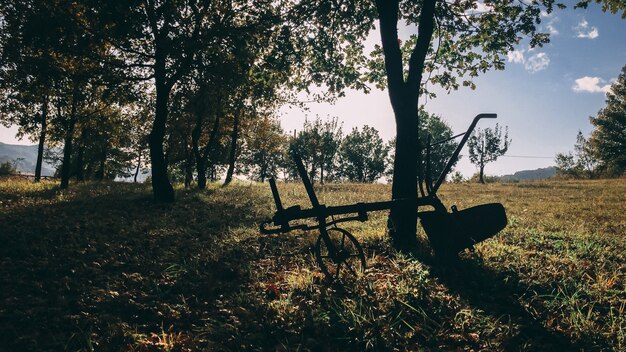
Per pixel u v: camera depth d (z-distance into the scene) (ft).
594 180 119.75
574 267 21.20
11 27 47.01
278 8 40.16
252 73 45.11
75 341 14.17
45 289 18.51
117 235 29.91
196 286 20.10
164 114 51.78
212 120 81.51
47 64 47.16
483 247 24.94
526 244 26.86
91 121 70.69
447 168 22.15
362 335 14.62
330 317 15.89
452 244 21.76
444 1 36.14
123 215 39.86
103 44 48.80
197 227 35.65
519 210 49.08
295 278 20.33
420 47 27.30
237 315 16.84
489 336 14.53
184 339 14.52
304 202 54.49
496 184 116.57
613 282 18.71
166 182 51.90
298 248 27.55
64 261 22.53
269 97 51.70
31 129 70.38
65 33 43.93
